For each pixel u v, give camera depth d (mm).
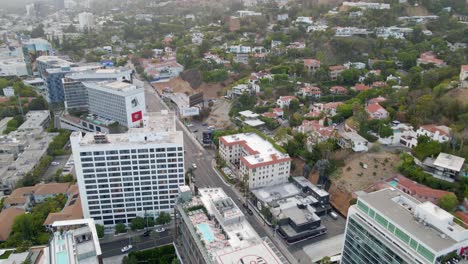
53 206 168500
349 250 115062
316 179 189000
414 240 91562
